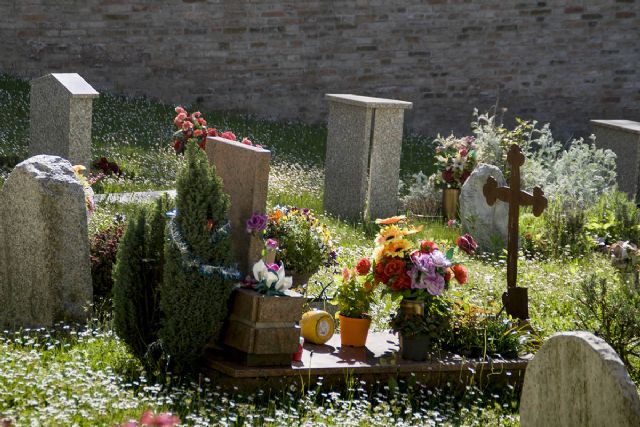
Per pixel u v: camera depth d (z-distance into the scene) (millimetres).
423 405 5688
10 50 17156
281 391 5539
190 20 18125
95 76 17719
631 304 6961
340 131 12266
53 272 6422
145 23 17859
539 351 4738
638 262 7270
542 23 19938
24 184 6480
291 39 18797
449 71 19719
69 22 17391
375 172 11969
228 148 5945
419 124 19766
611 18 20203
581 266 9766
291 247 7059
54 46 17375
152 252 5738
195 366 5590
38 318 6480
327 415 5164
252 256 5715
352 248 9594
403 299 6012
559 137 20406
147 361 5590
